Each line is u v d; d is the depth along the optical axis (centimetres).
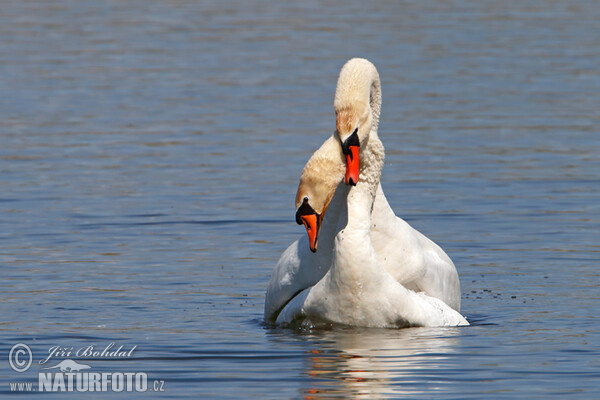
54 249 1542
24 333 1116
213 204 1825
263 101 2853
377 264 1081
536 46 3759
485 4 4931
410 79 3159
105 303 1257
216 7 4919
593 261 1471
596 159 2164
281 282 1150
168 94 2977
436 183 1973
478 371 963
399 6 4891
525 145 2302
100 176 2039
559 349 1039
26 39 3994
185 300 1278
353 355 1012
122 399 896
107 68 3416
